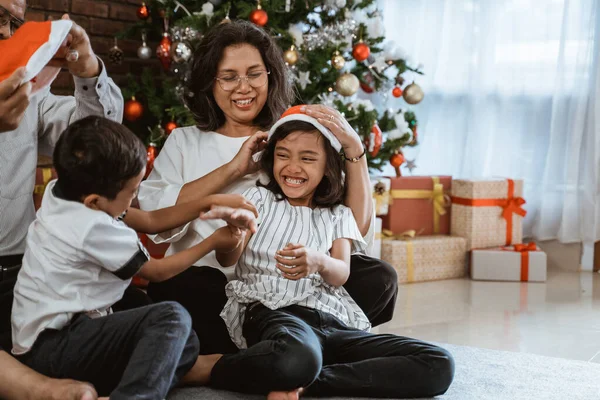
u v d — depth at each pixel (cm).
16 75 158
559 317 283
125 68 384
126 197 163
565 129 370
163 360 150
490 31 383
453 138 400
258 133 200
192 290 196
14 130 182
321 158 195
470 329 263
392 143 355
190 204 188
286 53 311
